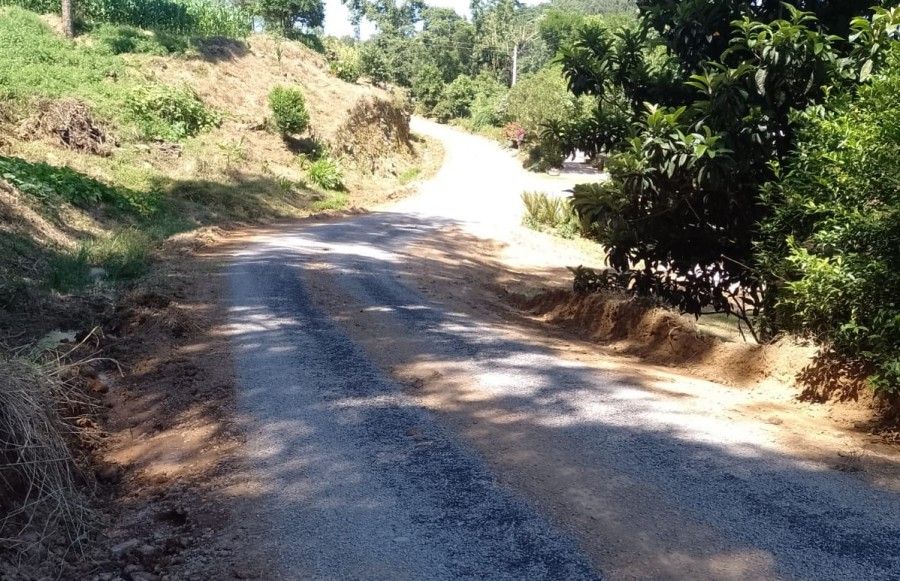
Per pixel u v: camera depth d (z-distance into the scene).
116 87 25.81
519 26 87.38
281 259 13.46
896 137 5.00
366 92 41.88
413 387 5.99
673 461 4.39
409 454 4.55
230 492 4.11
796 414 5.42
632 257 9.04
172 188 20.66
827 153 5.53
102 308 8.44
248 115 31.44
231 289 10.27
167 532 3.76
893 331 4.87
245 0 54.03
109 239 13.20
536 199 25.25
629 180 7.42
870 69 6.15
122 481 4.54
